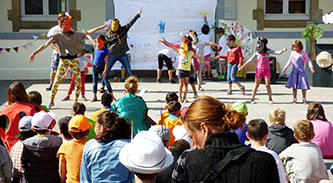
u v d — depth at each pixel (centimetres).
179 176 233
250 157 187
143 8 1201
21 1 1252
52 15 1262
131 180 291
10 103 462
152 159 221
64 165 360
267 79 812
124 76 1256
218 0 1256
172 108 475
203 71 1191
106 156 290
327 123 484
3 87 1067
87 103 826
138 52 1217
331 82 1060
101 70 836
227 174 185
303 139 384
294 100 828
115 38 869
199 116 197
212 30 1216
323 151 477
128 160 226
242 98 884
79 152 353
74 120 355
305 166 374
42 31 1252
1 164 315
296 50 817
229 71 919
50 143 375
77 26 1260
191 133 204
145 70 1278
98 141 296
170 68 1089
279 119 445
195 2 1204
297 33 1266
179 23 1211
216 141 192
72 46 760
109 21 1166
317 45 1062
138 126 480
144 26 1209
